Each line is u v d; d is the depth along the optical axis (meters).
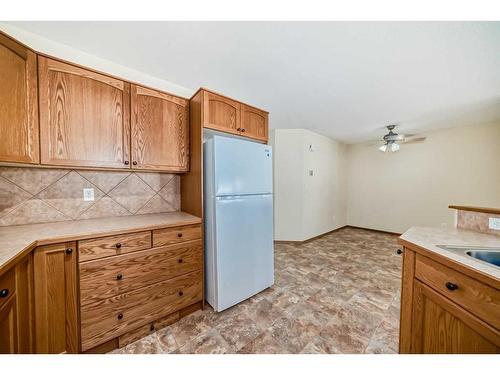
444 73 1.84
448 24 1.27
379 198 4.68
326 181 4.44
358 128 3.72
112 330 1.29
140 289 1.41
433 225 3.93
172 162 1.77
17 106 1.12
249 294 1.90
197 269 1.69
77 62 1.55
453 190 3.70
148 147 1.64
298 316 1.69
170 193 2.05
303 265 2.79
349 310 1.78
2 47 1.06
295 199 3.76
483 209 1.29
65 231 1.23
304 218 3.81
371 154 4.80
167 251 1.52
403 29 1.32
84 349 1.21
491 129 3.32
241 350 1.33
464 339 0.80
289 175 3.76
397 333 1.50
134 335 1.39
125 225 1.41
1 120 1.07
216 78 1.96
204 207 1.79
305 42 1.46
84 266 1.20
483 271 0.74
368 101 2.48
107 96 1.45
